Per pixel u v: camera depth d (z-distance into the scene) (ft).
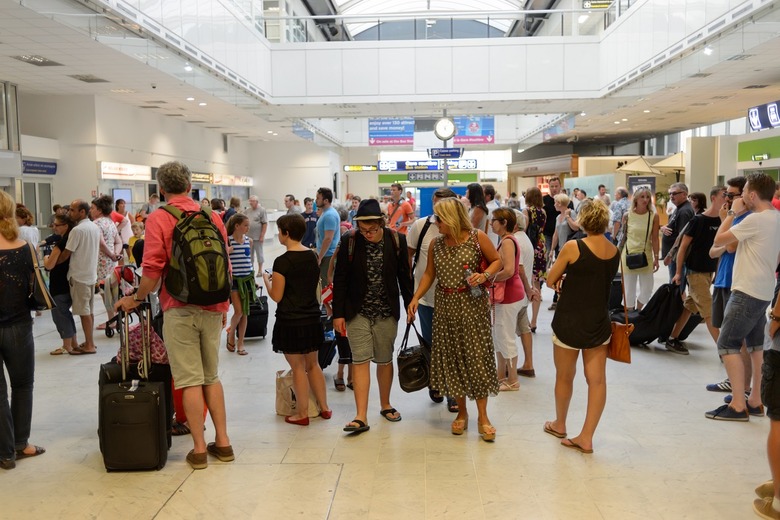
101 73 48.16
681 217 26.05
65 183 59.26
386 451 14.20
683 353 22.59
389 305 15.44
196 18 50.21
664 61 52.34
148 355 13.67
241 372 21.03
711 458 13.62
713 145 69.31
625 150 144.87
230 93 61.31
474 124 99.81
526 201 25.62
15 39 37.81
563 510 11.43
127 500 12.02
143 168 68.23
